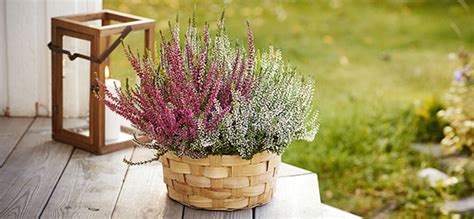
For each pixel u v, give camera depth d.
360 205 3.71
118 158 2.65
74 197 2.35
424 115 4.36
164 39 2.19
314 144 4.17
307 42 5.98
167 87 2.20
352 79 5.31
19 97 3.08
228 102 2.16
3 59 3.06
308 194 2.40
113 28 2.59
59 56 2.70
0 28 3.03
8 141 2.79
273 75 2.21
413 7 6.87
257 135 2.14
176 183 2.25
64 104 2.78
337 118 4.42
